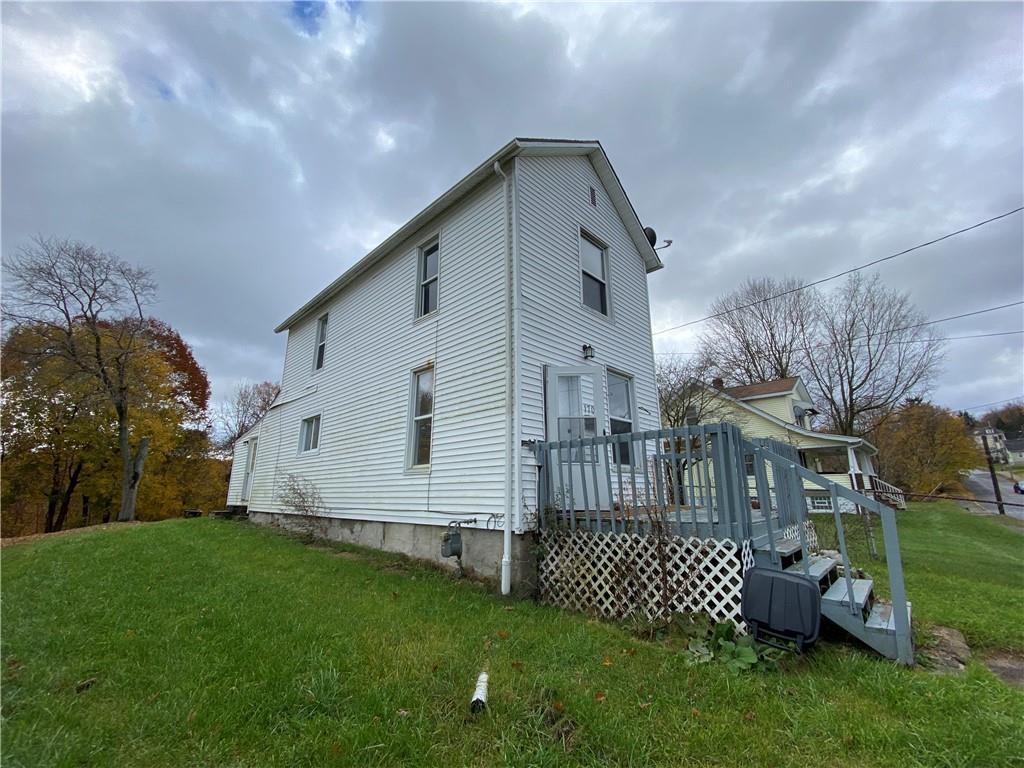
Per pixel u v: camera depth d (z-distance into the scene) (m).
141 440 18.81
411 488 7.44
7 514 21.77
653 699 2.73
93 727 2.29
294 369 12.48
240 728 2.31
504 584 5.39
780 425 18.88
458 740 2.27
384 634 3.63
